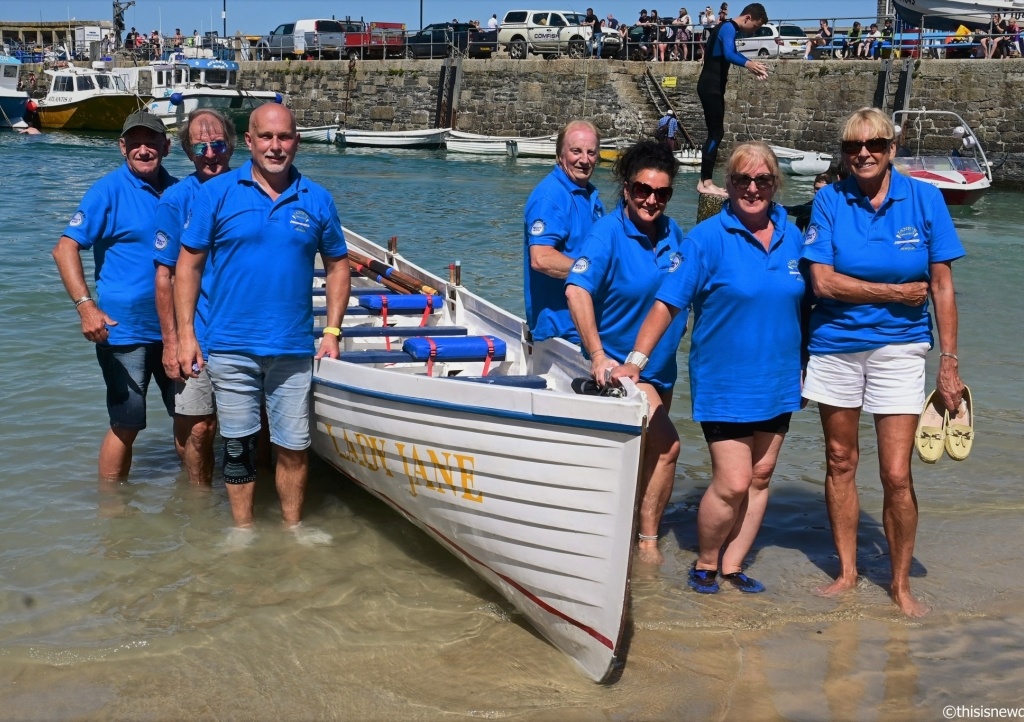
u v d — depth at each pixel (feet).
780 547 16.67
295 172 15.58
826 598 14.80
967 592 15.02
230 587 14.78
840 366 14.03
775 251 13.78
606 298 14.99
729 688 12.49
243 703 12.05
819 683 12.62
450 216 57.26
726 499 14.23
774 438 14.46
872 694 12.39
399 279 23.56
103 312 16.74
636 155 14.44
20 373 24.22
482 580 15.29
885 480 14.16
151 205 16.93
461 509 14.20
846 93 91.81
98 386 23.44
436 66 115.65
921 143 87.20
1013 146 83.71
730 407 13.88
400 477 15.29
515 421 12.86
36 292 32.60
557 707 12.10
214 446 20.63
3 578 14.78
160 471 18.95
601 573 12.55
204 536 16.34
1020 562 16.02
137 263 16.90
